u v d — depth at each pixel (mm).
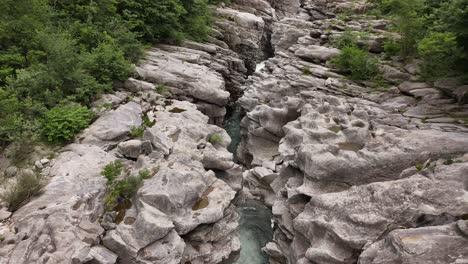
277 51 33375
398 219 10727
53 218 10602
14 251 9672
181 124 17953
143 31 24953
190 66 24359
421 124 15695
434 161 12625
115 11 23578
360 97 20203
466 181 10914
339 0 39031
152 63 22922
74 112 15320
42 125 14531
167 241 11836
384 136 14836
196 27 29203
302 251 12875
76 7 21203
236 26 35344
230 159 17531
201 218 13016
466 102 16844
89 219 11336
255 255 14852
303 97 21625
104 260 10492
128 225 11594
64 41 16875
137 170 13852
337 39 26531
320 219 11938
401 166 13164
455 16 14898
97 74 18688
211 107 22891
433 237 9250
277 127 21625
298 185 15500
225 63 29656
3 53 16406
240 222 16781
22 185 11641
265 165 20281
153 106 19344
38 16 18219
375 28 27062
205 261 13125
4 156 13305
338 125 17062
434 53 18312
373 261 9562
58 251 9891
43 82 15711
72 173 12898
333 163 13719
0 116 13953
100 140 15102
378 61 22266
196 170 14852
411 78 20109
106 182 12898
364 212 11320
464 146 12945
